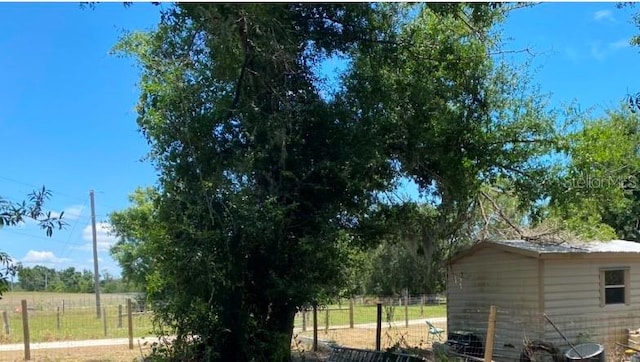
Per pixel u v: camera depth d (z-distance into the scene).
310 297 10.63
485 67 13.16
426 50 13.02
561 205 13.59
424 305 35.53
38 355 15.17
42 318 29.73
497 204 16.19
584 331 13.30
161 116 10.11
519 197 14.14
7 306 33.62
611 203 14.55
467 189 13.96
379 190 13.22
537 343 12.25
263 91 10.94
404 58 12.96
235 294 10.55
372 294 39.62
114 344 17.28
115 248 35.75
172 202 10.08
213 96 10.44
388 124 12.47
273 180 10.78
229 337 10.63
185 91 10.16
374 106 12.12
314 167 11.15
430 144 13.11
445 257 15.80
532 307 13.04
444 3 11.95
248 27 10.28
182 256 9.85
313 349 15.19
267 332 10.85
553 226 14.98
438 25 13.08
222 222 10.02
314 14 12.02
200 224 10.12
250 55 10.49
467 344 13.38
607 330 13.67
